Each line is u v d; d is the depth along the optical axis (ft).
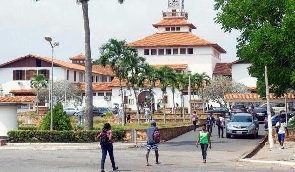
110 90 313.32
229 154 96.94
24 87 314.14
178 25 349.41
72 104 293.64
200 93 265.95
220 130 154.30
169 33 346.54
